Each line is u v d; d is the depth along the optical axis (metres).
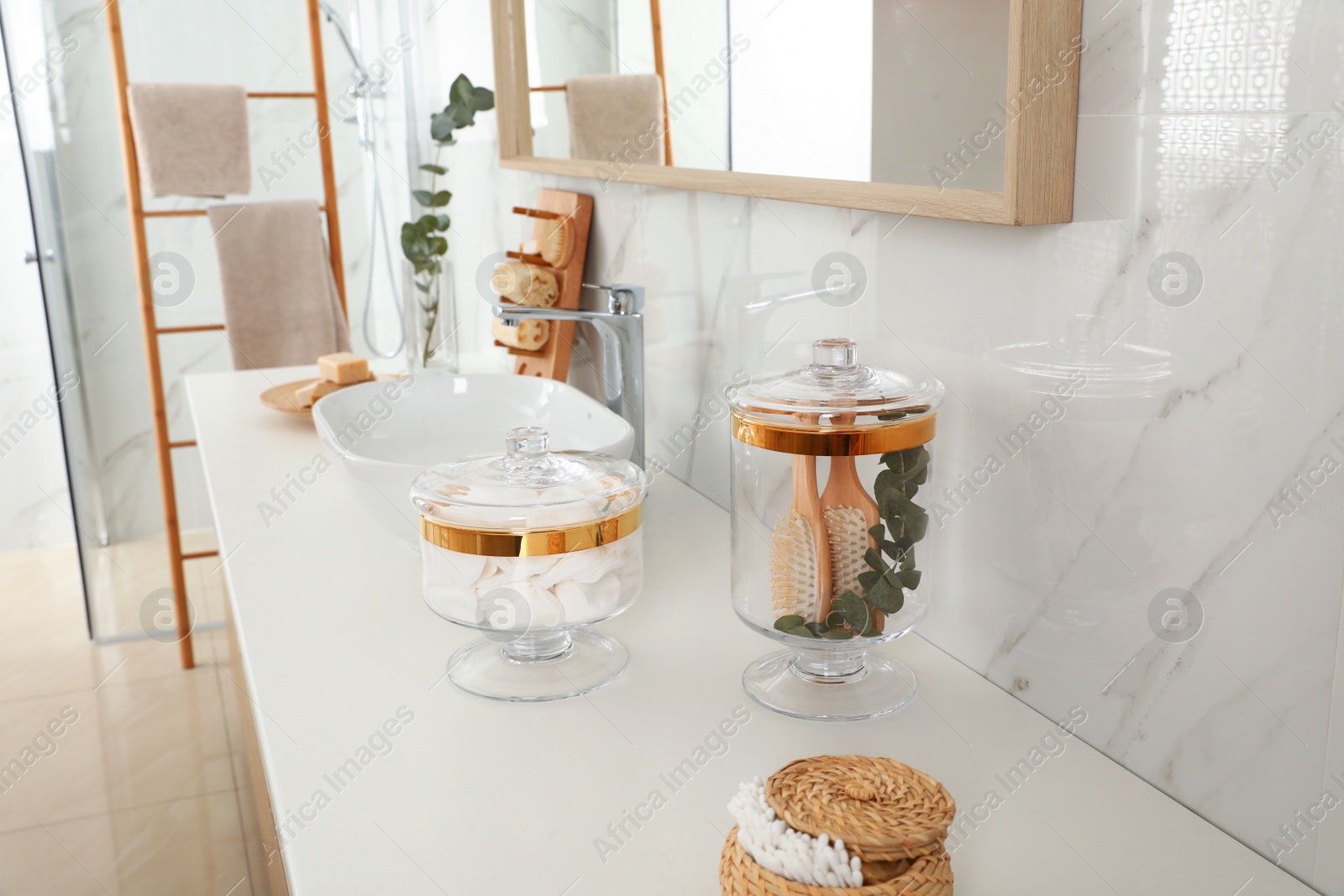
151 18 2.69
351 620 0.97
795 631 0.79
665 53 1.22
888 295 0.90
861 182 0.88
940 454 0.86
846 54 0.88
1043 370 0.74
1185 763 0.68
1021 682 0.81
